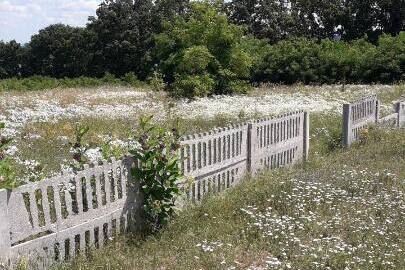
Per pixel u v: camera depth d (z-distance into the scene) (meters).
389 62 35.75
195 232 7.27
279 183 9.34
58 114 18.19
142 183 7.35
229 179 9.88
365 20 53.69
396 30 52.78
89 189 6.55
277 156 11.73
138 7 55.12
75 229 6.34
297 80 37.88
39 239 5.89
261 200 8.59
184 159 8.20
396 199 8.78
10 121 16.11
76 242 6.60
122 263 6.20
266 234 7.05
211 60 27.23
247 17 63.16
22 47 63.72
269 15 61.75
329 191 8.98
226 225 7.42
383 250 6.62
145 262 6.25
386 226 7.41
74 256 6.31
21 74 63.16
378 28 53.84
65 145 12.65
